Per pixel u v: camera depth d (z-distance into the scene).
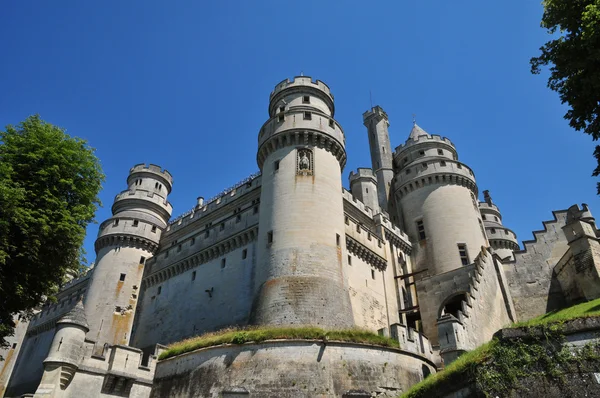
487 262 35.22
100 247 46.72
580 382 11.41
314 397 21.94
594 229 36.56
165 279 43.97
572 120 16.20
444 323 24.36
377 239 41.66
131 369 26.16
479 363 12.80
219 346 24.94
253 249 35.84
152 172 53.50
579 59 15.38
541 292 35.91
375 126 58.91
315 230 30.61
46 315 56.59
